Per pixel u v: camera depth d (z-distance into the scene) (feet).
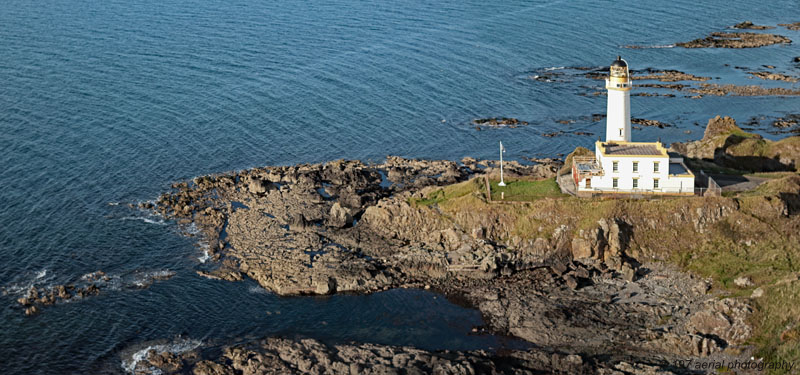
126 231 399.24
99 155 486.79
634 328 307.58
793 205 367.86
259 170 472.03
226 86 610.65
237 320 326.24
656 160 370.73
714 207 362.12
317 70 650.43
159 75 631.56
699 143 464.24
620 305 322.55
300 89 608.19
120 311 331.98
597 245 354.33
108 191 442.91
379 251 371.76
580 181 377.50
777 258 341.82
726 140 449.06
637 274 345.31
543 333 307.58
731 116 561.43
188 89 602.44
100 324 322.96
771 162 434.71
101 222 407.85
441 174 465.06
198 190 446.19
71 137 509.76
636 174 374.02
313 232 391.86
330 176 456.04
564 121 556.92
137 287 350.02
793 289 305.53
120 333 317.42
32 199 428.15
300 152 505.25
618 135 415.64
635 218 363.15
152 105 569.23
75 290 345.92
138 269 364.79
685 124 549.54
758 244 352.69
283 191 437.99
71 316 327.67
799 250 345.31
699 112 572.51
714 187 372.17
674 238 358.84
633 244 358.64
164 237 394.32
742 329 295.69
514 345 302.04
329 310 331.36
